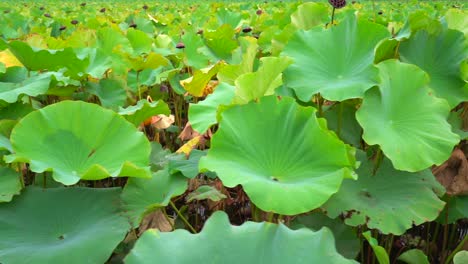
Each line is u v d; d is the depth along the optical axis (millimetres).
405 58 1687
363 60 1555
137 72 2492
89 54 2162
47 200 1284
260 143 1250
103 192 1324
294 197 1076
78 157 1334
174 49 2967
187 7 8164
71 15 5723
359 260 1699
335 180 1106
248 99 1447
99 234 1170
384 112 1405
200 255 904
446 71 1683
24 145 1271
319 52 1623
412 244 1827
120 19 5176
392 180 1407
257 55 2951
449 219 1593
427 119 1389
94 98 2428
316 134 1199
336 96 1432
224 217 966
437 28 1696
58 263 1078
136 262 885
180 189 1326
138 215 1294
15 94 1656
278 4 6918
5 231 1187
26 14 6305
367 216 1295
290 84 1559
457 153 1494
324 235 909
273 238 928
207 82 2090
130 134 1373
